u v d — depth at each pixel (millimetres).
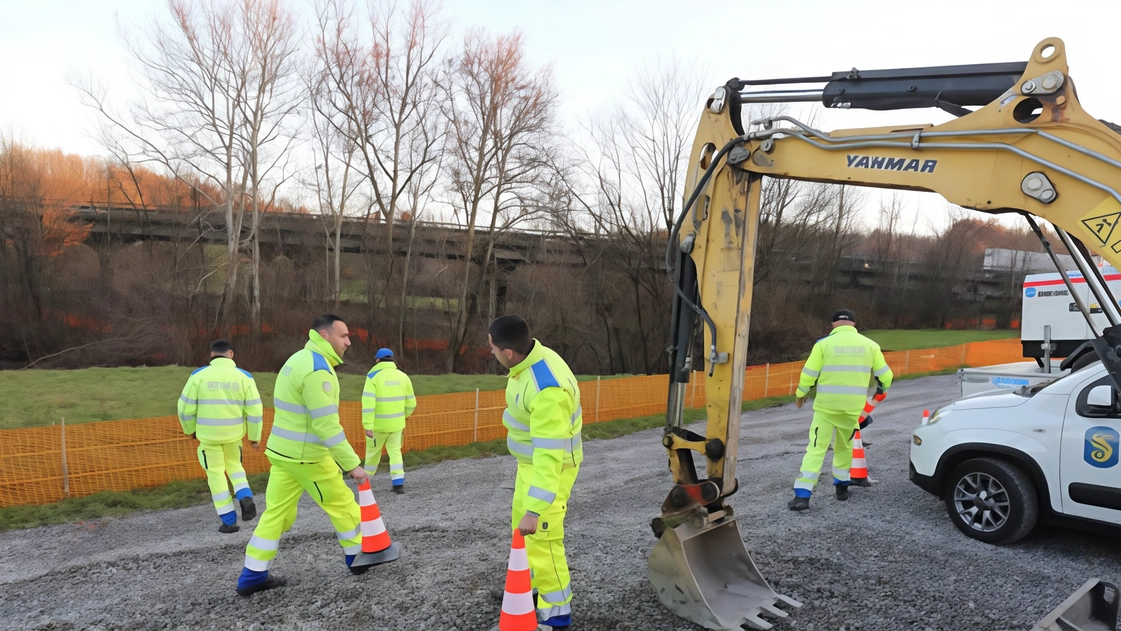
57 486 7078
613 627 3590
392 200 32875
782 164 3480
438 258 33625
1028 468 4840
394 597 4094
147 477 7535
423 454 9133
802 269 40688
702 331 4043
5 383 14812
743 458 8562
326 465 4234
